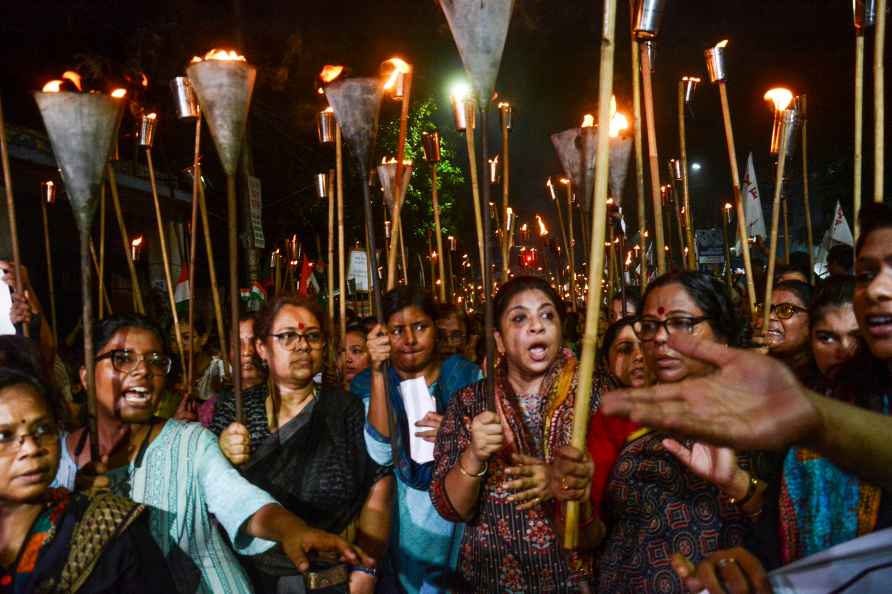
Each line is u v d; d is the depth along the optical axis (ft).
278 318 11.68
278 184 58.95
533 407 10.26
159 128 50.80
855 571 4.70
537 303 10.18
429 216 65.62
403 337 13.91
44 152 40.27
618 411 3.52
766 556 6.86
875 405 6.34
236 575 9.73
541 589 9.86
